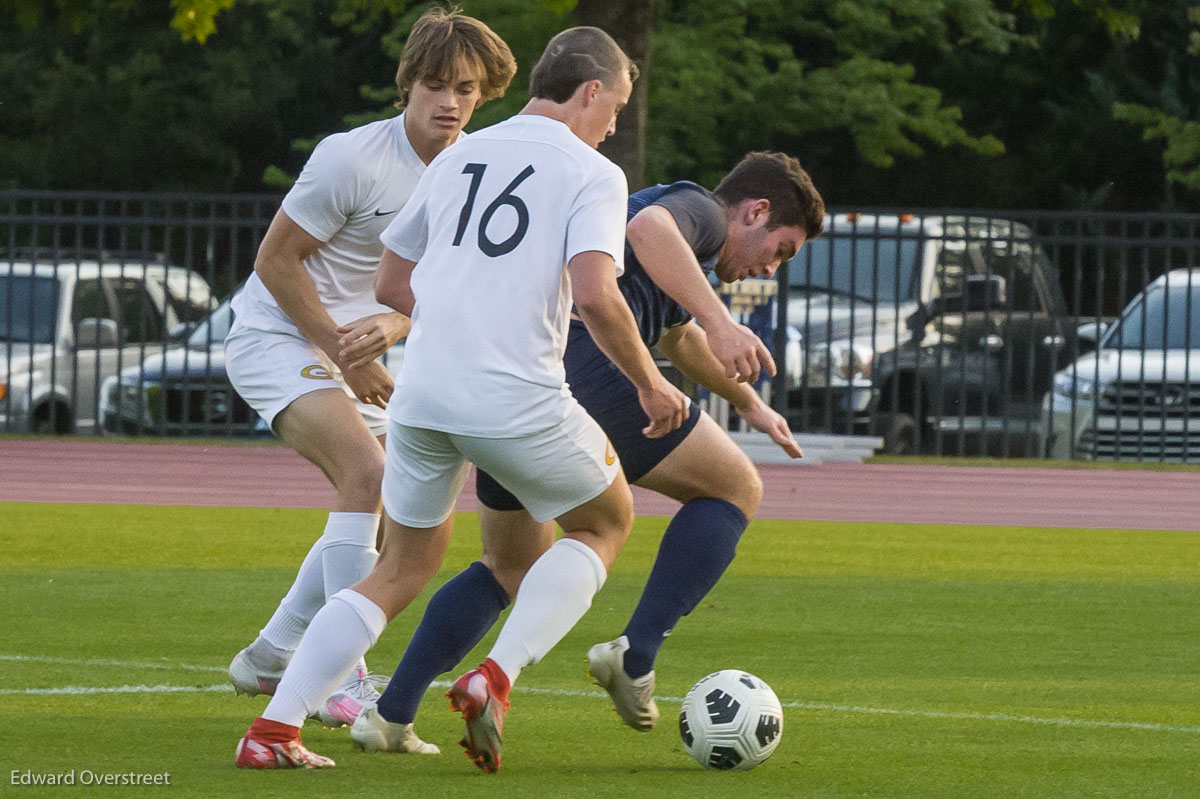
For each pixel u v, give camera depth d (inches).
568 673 847.1
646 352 580.4
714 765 610.2
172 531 1491.1
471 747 575.8
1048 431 2593.5
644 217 624.1
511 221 577.0
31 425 2687.0
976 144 3523.6
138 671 822.5
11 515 1589.6
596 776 594.2
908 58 4458.7
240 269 4670.3
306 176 722.8
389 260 619.8
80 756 603.8
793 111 3395.7
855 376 2564.0
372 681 748.6
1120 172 4608.8
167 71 4606.3
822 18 3619.6
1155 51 4515.3
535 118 600.4
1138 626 1051.3
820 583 1235.9
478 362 570.3
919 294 2593.5
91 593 1111.6
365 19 3351.4
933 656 922.1
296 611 703.7
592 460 588.1
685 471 645.9
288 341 741.3
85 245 4640.8
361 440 709.3
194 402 2714.1
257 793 544.7
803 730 701.3
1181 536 1621.6
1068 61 4584.2
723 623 1034.1
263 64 4606.3
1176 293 2709.2
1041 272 2906.0
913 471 2250.2
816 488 2009.1
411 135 731.4
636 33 2118.6
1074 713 752.3
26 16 2301.9
